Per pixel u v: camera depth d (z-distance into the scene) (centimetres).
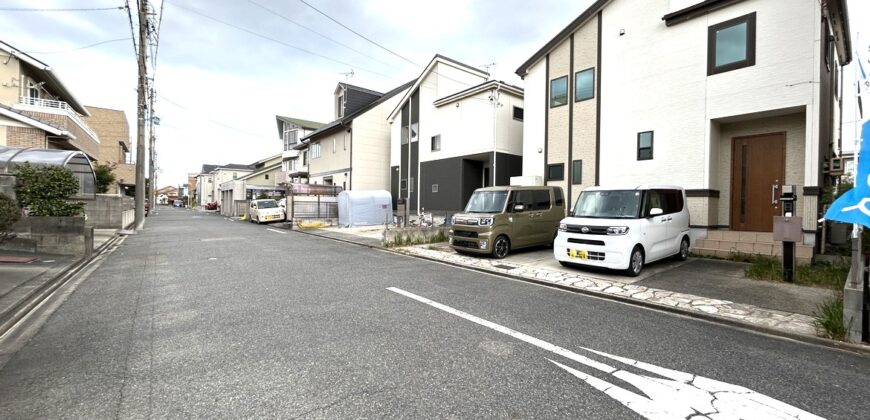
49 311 486
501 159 1603
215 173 5938
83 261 830
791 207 640
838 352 377
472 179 1781
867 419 258
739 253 847
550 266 829
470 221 956
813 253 765
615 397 282
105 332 409
